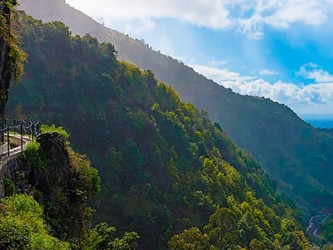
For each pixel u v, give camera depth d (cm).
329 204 18075
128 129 7875
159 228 5931
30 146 1830
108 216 5778
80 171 2066
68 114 7569
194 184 7488
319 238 11712
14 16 2314
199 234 4447
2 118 2209
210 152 9750
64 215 1825
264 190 10762
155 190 6825
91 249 2127
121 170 6844
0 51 2041
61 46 8500
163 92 10238
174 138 8606
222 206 7125
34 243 1189
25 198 1503
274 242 6794
